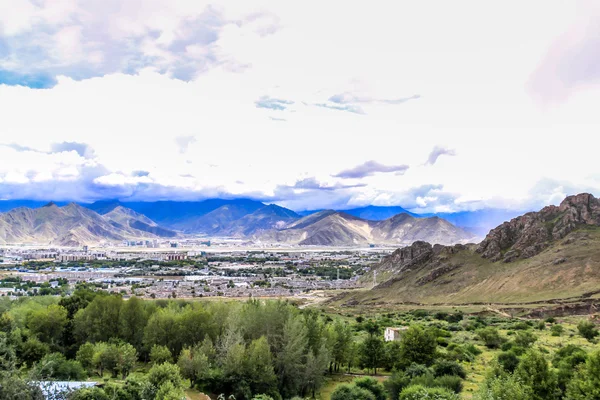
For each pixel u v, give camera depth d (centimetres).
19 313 14750
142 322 13375
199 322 12338
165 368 9406
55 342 13138
